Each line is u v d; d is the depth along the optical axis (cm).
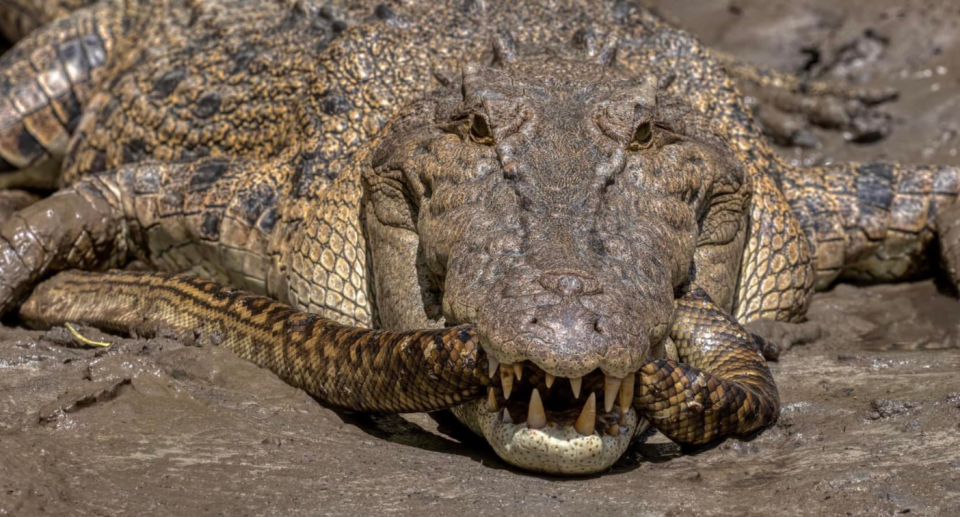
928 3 4419
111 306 2319
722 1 4806
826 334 2441
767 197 2447
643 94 1916
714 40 4556
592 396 1464
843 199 2702
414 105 2214
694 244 1850
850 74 4209
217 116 2786
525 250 1608
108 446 1555
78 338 2172
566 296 1469
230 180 2606
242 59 2817
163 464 1502
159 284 2255
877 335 2430
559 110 1884
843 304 2647
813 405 1798
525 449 1490
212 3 3080
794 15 4581
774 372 2083
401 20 2595
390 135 2128
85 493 1393
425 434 1764
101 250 2698
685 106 2195
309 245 2345
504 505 1404
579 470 1495
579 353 1400
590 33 2319
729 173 2061
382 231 2042
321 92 2542
